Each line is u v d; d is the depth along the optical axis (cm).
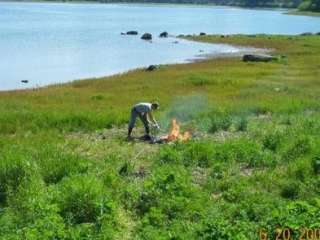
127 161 1850
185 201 1376
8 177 1588
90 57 7788
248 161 1834
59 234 1127
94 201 1361
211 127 2434
